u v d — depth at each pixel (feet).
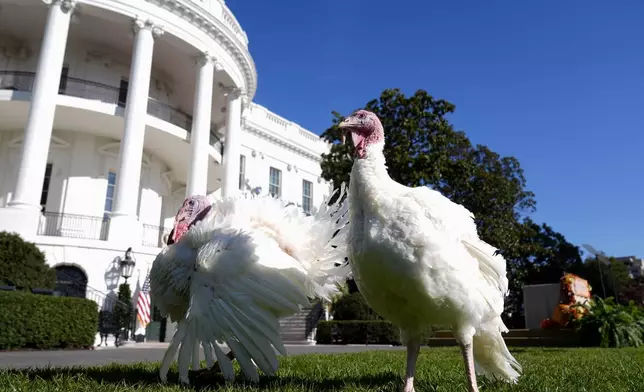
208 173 89.04
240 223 14.84
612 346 47.06
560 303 58.34
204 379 15.20
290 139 111.04
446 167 68.80
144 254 60.39
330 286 15.83
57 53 61.52
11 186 68.33
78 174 68.85
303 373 16.99
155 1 67.87
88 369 17.29
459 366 19.99
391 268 10.05
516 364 12.59
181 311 14.92
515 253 81.71
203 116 71.61
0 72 67.21
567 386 13.14
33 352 34.68
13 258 43.50
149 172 78.07
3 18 68.08
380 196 10.55
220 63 76.13
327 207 16.40
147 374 15.96
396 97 70.18
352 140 11.39
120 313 51.16
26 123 63.62
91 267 56.59
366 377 15.76
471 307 10.11
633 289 173.88
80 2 63.46
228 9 81.05
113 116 65.57
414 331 10.95
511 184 87.81
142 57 65.67
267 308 12.89
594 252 104.22
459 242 10.56
